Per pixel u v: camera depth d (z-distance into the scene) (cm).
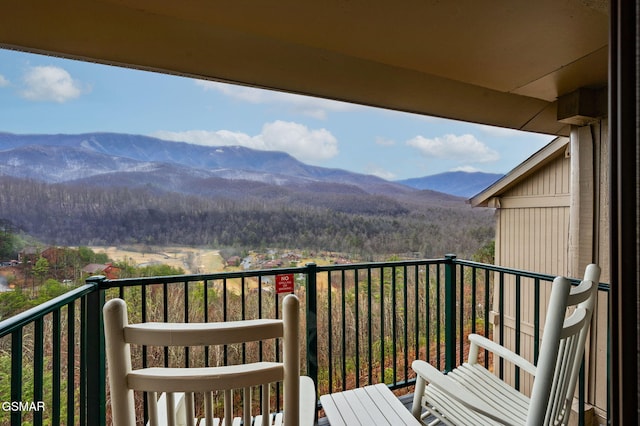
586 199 307
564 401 148
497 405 164
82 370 168
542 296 450
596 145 301
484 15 179
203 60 210
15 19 171
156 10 187
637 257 48
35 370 121
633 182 48
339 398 172
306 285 220
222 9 181
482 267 248
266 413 94
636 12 48
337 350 402
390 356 429
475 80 270
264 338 90
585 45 211
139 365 301
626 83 49
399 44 213
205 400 92
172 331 87
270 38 227
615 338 50
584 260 306
